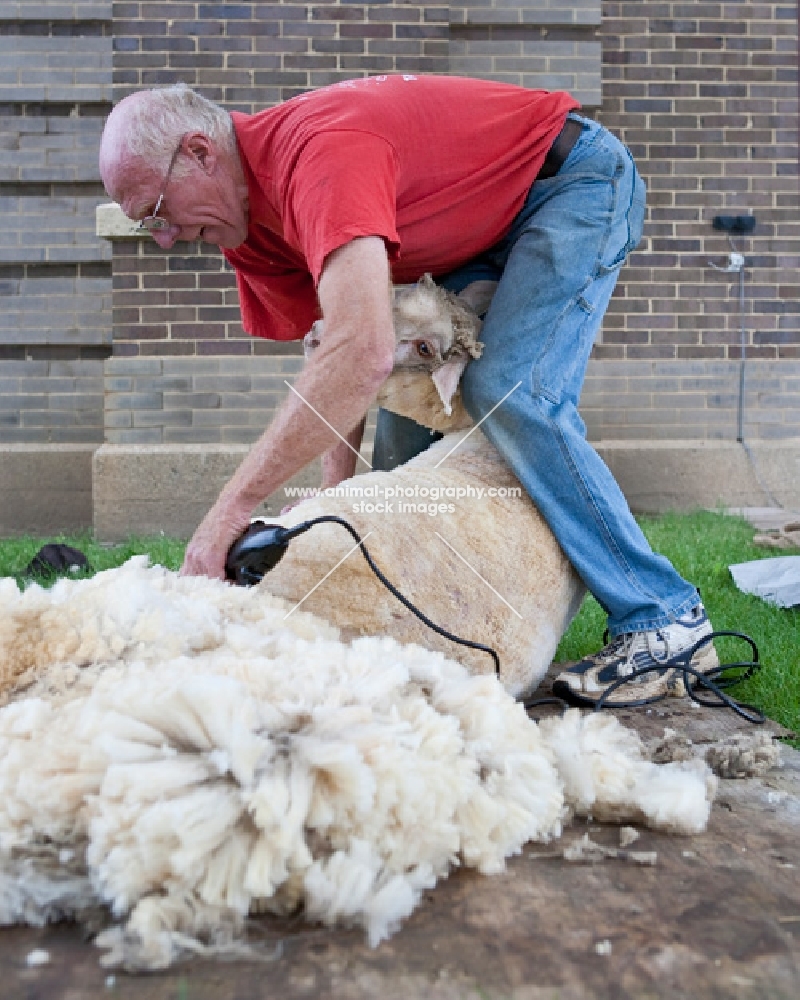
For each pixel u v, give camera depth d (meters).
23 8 7.30
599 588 2.63
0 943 1.38
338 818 1.46
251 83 7.19
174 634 1.85
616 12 7.68
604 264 2.69
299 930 1.41
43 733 1.57
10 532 7.86
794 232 7.90
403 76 2.58
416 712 1.66
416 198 2.49
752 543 5.75
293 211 2.29
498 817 1.61
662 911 1.48
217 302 7.29
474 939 1.39
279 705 1.59
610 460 7.73
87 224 7.72
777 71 7.80
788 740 2.45
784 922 1.45
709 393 7.88
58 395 7.97
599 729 2.05
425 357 2.52
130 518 7.23
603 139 2.75
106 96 7.43
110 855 1.39
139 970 1.30
